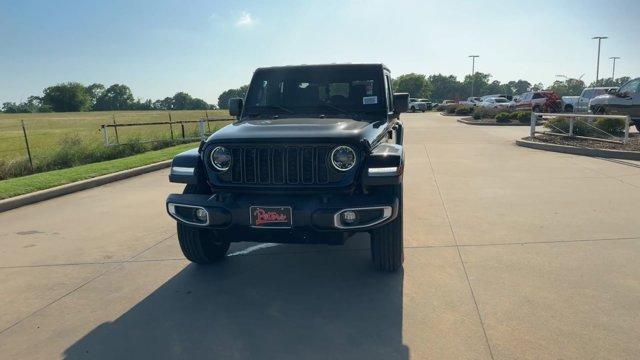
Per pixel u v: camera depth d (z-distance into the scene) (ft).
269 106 17.26
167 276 15.07
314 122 14.05
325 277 14.49
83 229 20.90
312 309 12.37
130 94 648.79
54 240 19.43
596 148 37.32
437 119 114.52
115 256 17.16
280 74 17.34
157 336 11.28
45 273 15.71
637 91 49.01
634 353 9.84
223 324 11.75
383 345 10.50
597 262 14.75
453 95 488.44
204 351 10.55
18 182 30.42
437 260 15.40
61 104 543.39
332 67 16.94
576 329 10.84
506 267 14.61
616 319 11.23
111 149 49.11
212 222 12.73
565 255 15.43
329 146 12.26
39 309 13.01
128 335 11.37
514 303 12.20
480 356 9.91
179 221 13.55
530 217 20.01
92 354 10.61
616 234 17.37
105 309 12.85
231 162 12.73
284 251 17.08
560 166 32.50
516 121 84.74
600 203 21.90
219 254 16.19
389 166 12.42
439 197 24.27
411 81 417.69
